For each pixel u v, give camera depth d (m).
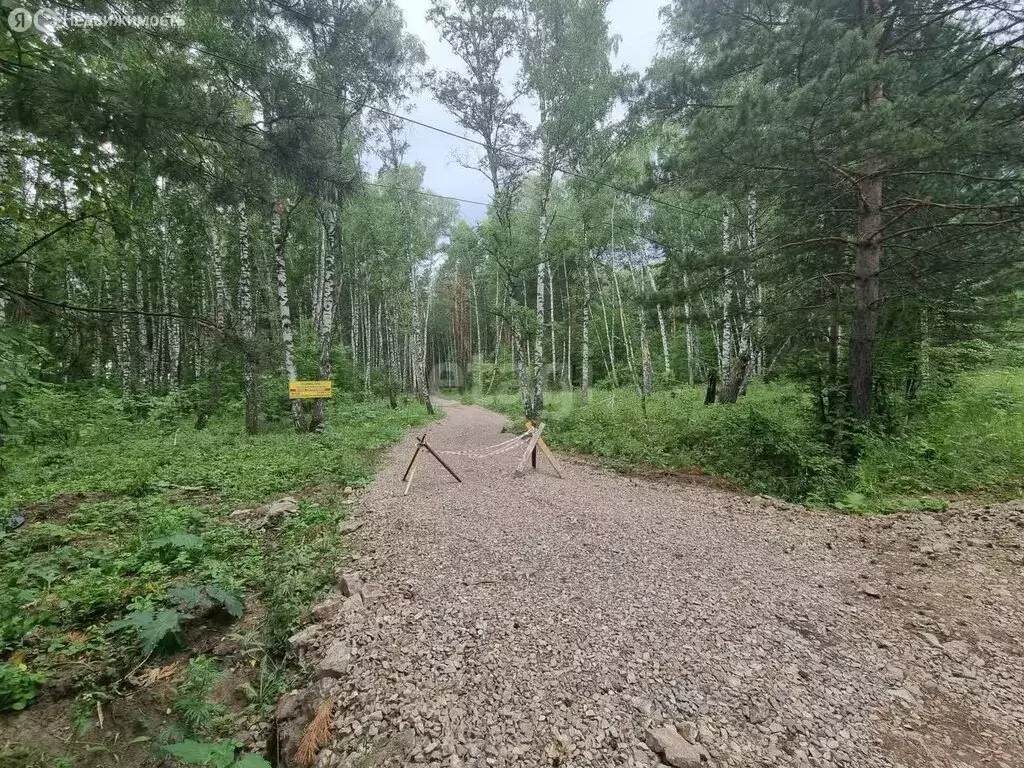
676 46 11.71
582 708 2.75
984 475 7.39
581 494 7.44
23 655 3.44
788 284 10.09
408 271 27.09
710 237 18.78
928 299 9.11
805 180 8.33
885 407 9.36
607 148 14.24
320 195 6.69
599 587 4.18
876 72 6.10
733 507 6.83
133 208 6.98
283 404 17.94
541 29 13.88
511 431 15.15
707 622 3.65
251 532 5.87
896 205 7.77
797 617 3.76
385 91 13.71
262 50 8.99
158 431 13.22
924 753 2.50
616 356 36.25
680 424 11.53
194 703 3.03
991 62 6.68
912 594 4.15
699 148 7.70
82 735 2.92
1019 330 10.80
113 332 4.79
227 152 5.09
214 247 16.81
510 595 4.02
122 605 4.06
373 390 31.77
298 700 2.98
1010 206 6.68
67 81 3.52
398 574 4.44
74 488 7.43
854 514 6.50
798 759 2.44
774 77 7.22
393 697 2.83
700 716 2.71
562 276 26.06
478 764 2.37
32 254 5.52
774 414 11.20
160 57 4.55
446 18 13.56
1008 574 4.48
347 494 7.59
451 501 7.01
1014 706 2.84
